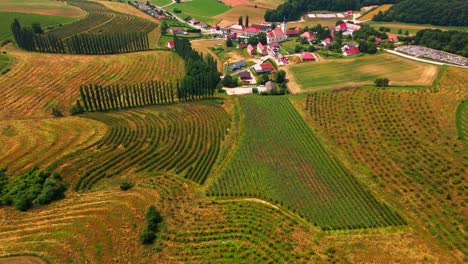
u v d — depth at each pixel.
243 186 92.00
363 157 103.31
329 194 88.62
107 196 81.88
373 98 130.88
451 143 101.94
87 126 111.81
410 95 129.25
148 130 113.00
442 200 83.75
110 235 69.19
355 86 146.62
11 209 74.81
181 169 97.06
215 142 112.56
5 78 146.75
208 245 69.75
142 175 92.31
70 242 66.19
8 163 89.12
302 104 135.88
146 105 140.12
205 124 122.38
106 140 103.44
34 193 77.81
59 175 85.19
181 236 71.88
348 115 123.69
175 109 134.25
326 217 80.75
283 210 83.69
